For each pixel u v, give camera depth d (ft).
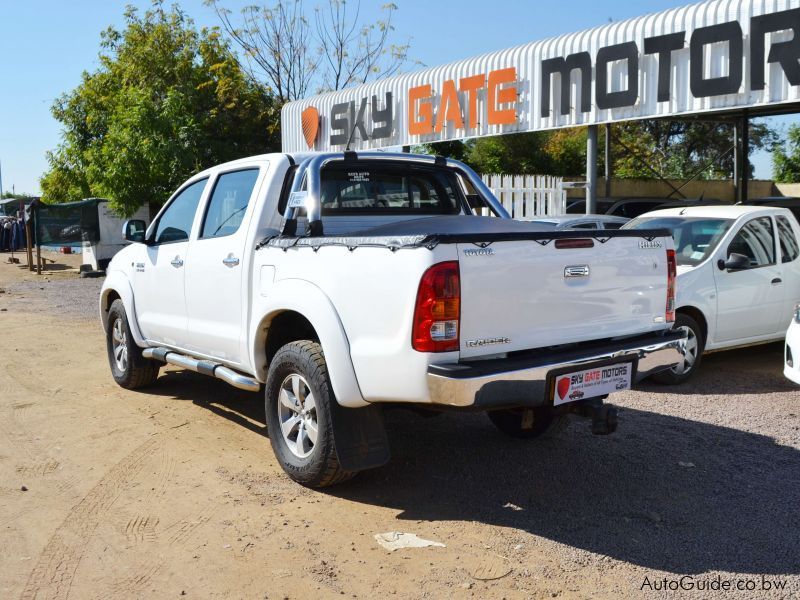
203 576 12.29
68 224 68.28
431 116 53.26
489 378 12.67
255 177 18.20
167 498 15.47
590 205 44.88
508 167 87.56
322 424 15.06
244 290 17.35
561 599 11.60
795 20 32.99
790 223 27.96
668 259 16.05
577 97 43.70
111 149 70.13
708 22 36.47
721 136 93.40
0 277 65.67
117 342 24.70
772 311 26.78
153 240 22.08
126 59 91.09
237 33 100.83
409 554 13.04
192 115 78.59
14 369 27.76
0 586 11.95
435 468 17.20
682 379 24.67
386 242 13.47
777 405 22.25
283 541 13.53
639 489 15.92
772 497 15.46
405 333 13.08
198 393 23.98
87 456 18.02
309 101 65.87
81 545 13.37
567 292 14.19
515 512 14.80
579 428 20.13
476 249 13.07
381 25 104.01
